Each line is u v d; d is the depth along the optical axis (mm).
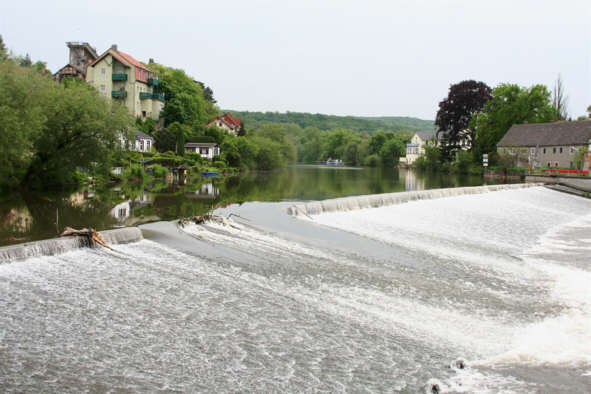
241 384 10070
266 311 13883
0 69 34188
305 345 12008
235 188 52656
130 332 11867
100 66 92812
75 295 13664
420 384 10625
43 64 90312
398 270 19750
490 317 15211
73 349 10898
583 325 14719
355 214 32438
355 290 16641
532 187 63938
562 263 23109
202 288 15180
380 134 177125
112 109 44188
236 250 19984
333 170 119188
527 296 17594
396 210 35875
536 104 104250
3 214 27734
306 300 15125
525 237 30453
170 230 21844
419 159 135875
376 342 12555
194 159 87875
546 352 12578
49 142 40031
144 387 9664
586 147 85688
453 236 28578
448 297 16906
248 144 107312
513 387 10570
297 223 27188
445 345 12797
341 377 10672
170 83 111312
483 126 107188
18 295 13320
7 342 10961
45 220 26156
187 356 10992
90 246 17906
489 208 42906
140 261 17188
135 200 36688
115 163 56062
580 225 38062
